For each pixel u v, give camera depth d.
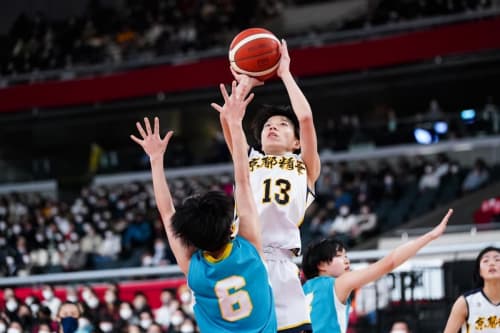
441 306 9.20
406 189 19.66
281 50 4.96
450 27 22.83
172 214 4.62
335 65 23.66
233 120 4.35
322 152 23.16
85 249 18.94
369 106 25.50
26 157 28.70
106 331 10.00
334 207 18.86
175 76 24.84
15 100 25.98
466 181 18.97
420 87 24.25
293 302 4.69
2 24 30.56
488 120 22.05
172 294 11.18
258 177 4.86
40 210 23.06
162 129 27.03
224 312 4.26
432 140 22.39
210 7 27.22
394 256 4.80
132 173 25.08
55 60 27.03
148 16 27.56
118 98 25.39
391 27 23.44
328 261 5.56
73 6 30.28
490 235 15.50
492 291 6.34
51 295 10.91
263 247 4.75
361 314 9.51
